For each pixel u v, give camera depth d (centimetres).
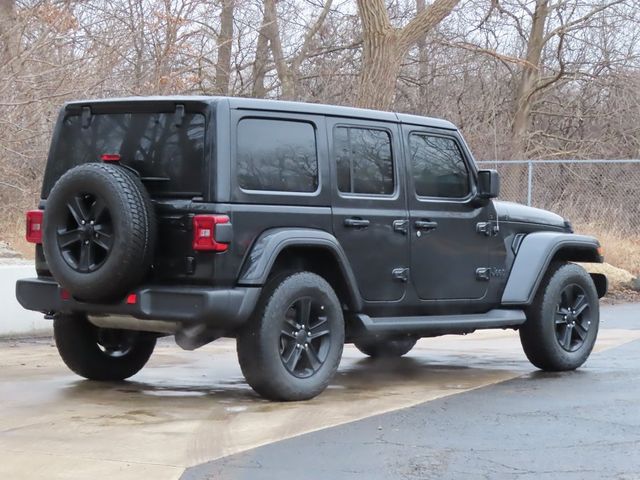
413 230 808
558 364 894
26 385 800
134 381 829
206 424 650
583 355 912
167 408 703
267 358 703
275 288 708
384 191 797
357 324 771
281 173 726
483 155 2469
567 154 2742
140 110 728
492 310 870
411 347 997
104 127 746
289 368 719
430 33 2622
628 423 664
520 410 709
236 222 690
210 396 755
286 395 718
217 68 2323
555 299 890
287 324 716
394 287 796
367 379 858
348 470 543
